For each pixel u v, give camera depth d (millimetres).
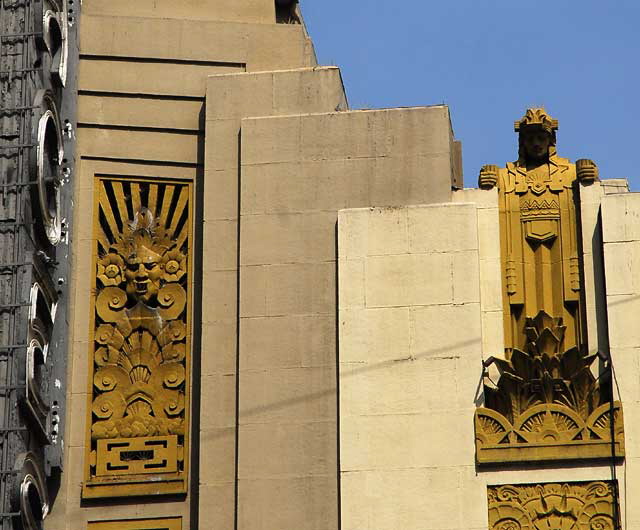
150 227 53000
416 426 48906
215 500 49438
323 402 49688
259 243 51438
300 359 50188
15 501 46656
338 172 51875
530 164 51656
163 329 51875
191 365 51438
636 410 48469
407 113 52156
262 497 48969
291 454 49281
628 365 48812
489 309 50219
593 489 47969
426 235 50562
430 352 49500
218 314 51281
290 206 51719
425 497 48281
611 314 49312
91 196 53281
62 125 52875
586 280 50031
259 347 50438
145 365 51594
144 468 50531
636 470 47906
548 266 50469
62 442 50406
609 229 50031
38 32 51500
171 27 54969
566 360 48969
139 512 50094
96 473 50500
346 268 50500
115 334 51875
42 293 49844
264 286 51031
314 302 50688
